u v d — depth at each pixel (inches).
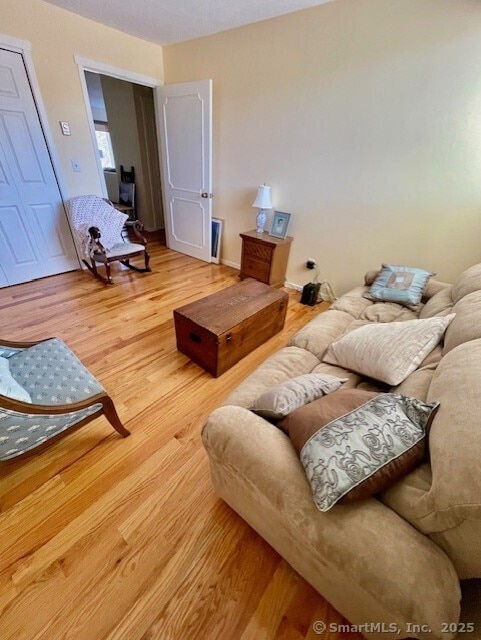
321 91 98.2
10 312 101.1
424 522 25.5
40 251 124.3
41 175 116.3
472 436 24.7
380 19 81.8
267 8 94.0
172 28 113.6
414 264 100.3
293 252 127.4
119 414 65.2
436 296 73.7
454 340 45.4
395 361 47.6
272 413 38.8
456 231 90.0
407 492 28.0
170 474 53.5
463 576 26.5
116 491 50.3
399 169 92.9
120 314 103.6
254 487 32.5
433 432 29.1
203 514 47.8
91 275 133.5
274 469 31.2
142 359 82.5
